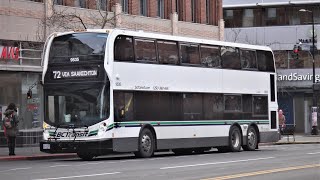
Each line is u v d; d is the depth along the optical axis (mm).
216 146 28406
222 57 29094
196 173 17141
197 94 27375
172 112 25938
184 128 26500
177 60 26406
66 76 23469
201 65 27766
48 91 23750
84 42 23406
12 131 26281
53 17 34812
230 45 29719
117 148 23031
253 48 31250
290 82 60625
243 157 24703
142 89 24438
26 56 34594
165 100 25609
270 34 61969
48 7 35562
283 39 61500
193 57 27359
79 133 22891
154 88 25047
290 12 61750
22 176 16359
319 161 22125
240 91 30047
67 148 22953
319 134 55938
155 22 43625
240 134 29891
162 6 45125
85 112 22953
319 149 31766
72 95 23250
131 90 23891
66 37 23781
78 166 20031
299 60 60500
